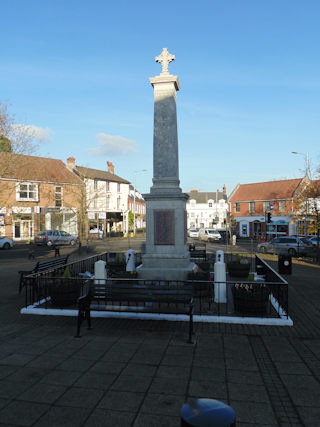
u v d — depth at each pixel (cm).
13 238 3788
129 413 396
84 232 4350
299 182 4625
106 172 5538
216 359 556
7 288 1176
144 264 1083
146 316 786
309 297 1024
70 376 492
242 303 798
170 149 1108
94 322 767
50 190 4072
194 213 7744
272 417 390
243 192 5194
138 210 7256
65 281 895
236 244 3666
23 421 379
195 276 992
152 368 520
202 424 185
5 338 661
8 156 2266
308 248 2528
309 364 538
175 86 1155
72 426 371
